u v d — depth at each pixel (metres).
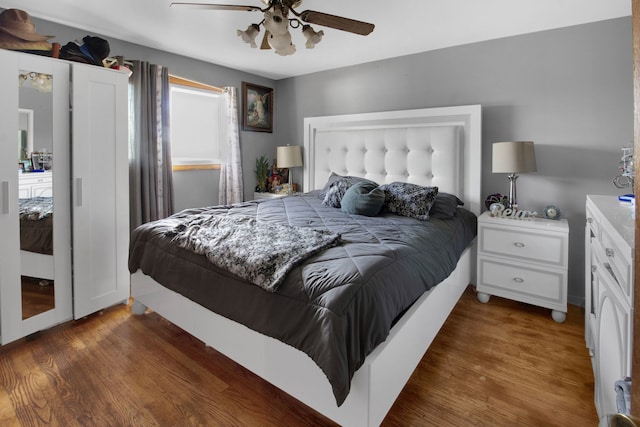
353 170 3.83
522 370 1.95
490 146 3.14
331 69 4.12
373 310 1.38
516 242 2.69
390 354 1.47
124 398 1.70
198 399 1.70
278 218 2.62
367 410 1.32
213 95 4.04
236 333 1.75
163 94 3.45
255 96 4.43
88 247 2.46
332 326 1.29
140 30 2.94
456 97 3.29
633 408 0.45
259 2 2.41
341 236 2.02
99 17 2.68
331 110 4.16
